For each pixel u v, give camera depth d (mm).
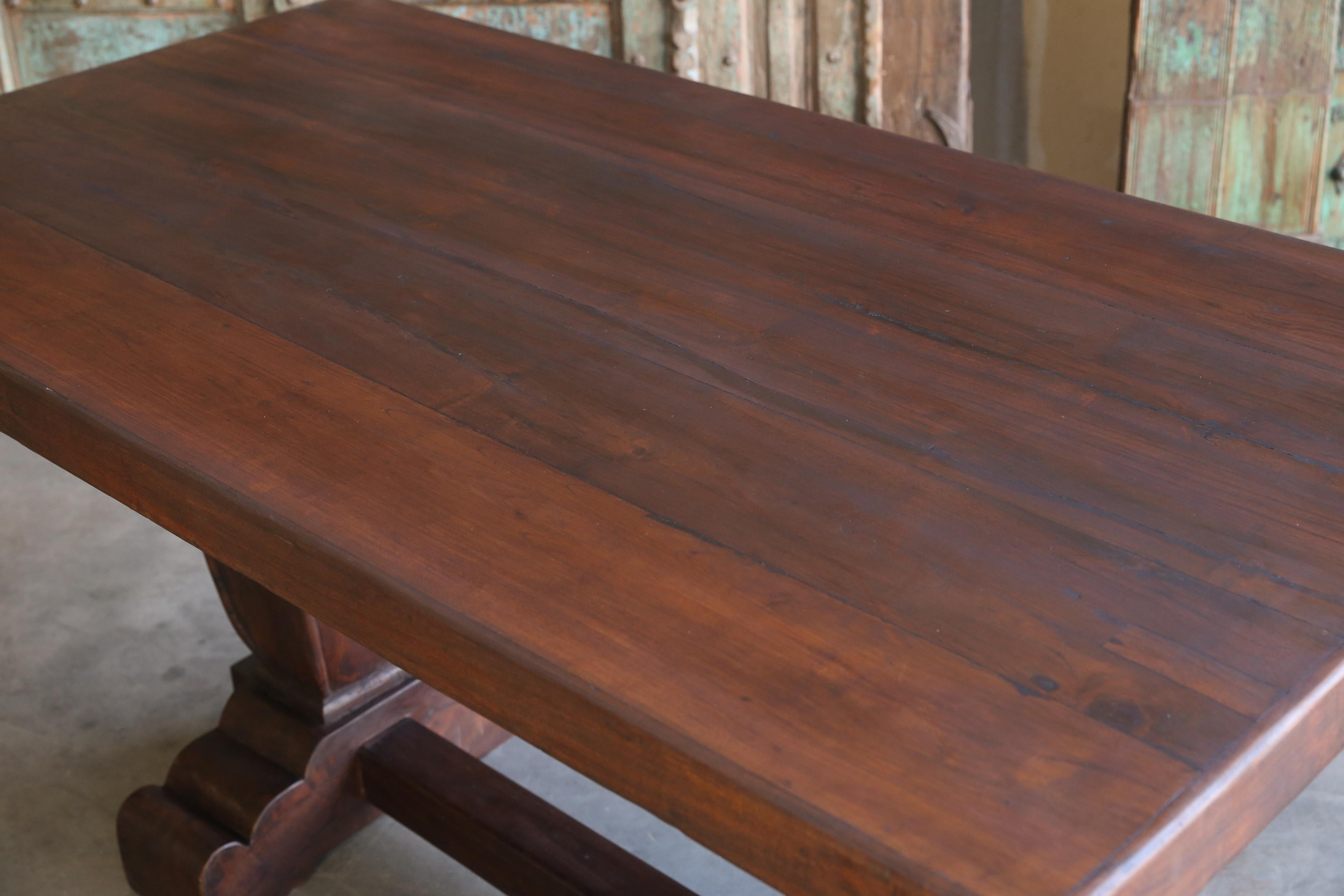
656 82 2006
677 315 1405
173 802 1884
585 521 1091
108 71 2068
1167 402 1254
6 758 2154
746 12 3418
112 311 1411
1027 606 992
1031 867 786
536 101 1938
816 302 1431
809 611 990
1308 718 904
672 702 910
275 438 1199
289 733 1895
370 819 2025
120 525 2695
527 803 1803
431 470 1155
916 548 1057
